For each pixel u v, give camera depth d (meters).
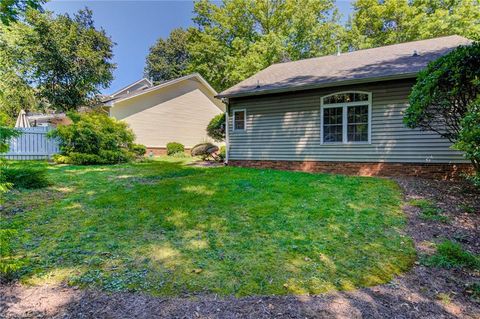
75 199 5.28
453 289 2.71
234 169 9.31
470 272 3.00
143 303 2.38
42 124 21.70
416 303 2.49
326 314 2.29
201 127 19.86
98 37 20.94
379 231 3.97
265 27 25.14
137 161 12.69
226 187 6.20
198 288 2.60
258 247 3.43
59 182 6.84
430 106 5.95
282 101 9.90
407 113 6.22
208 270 2.91
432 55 8.54
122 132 12.30
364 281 2.80
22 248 3.30
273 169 9.94
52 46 15.85
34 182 6.08
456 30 18.94
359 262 3.15
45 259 3.06
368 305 2.43
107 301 2.39
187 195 5.52
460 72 5.02
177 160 13.73
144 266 2.97
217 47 25.27
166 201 5.12
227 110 11.06
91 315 2.21
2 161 2.70
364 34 23.97
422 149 7.72
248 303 2.41
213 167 10.34
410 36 21.30
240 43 24.00
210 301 2.42
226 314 2.26
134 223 4.11
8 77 15.66
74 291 2.53
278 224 4.12
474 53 4.89
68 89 17.22
